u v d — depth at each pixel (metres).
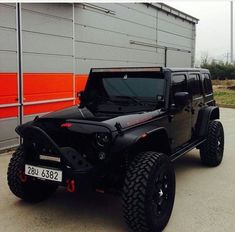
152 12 12.16
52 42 7.87
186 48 15.33
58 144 3.68
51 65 7.89
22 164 3.79
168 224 3.76
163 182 3.68
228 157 6.56
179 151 4.75
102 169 3.47
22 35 7.07
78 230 3.62
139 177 3.36
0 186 4.86
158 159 3.55
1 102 6.74
